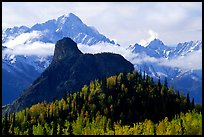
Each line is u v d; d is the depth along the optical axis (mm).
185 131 197500
